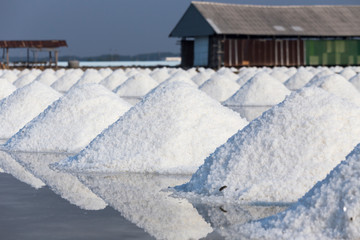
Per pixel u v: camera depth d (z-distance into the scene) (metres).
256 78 66.00
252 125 21.98
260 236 14.70
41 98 39.25
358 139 21.05
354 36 157.00
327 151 20.38
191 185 20.69
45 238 14.27
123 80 81.75
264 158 20.39
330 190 15.34
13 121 37.41
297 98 22.59
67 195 19.44
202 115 27.75
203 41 154.38
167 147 25.69
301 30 154.62
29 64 165.25
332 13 163.75
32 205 17.84
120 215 16.73
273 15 158.62
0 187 20.70
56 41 165.38
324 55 155.00
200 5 154.25
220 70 105.94
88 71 85.75
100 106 33.31
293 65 153.00
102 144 26.55
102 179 22.61
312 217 15.02
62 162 26.14
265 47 150.38
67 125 31.98
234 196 19.14
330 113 21.77
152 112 27.73
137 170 24.50
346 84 58.47
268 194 19.00
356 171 15.41
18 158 27.86
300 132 21.05
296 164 20.02
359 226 14.27
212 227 15.59
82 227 15.34
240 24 150.88
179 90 29.02
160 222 16.03
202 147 26.05
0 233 14.68
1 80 53.34
